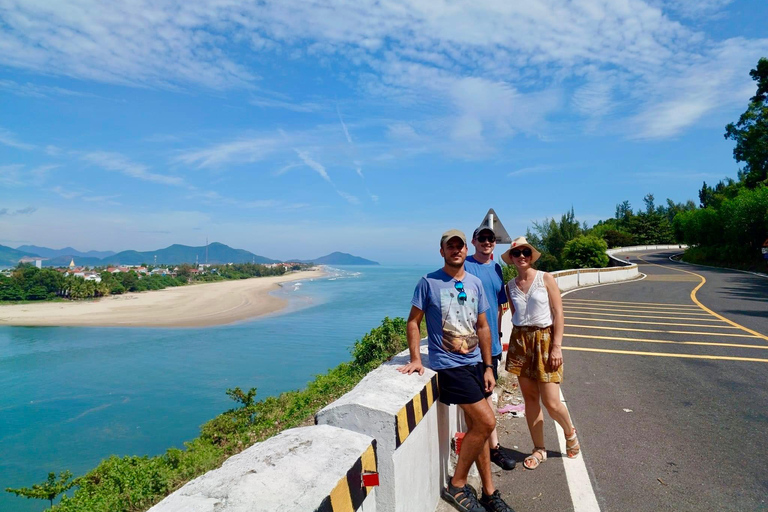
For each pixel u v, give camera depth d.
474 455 3.06
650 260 53.47
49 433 18.30
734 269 38.12
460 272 3.19
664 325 12.22
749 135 45.28
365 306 66.06
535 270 4.17
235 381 25.36
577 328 11.77
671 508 3.46
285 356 31.77
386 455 2.24
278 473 1.59
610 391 6.52
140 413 20.50
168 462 8.31
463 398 3.04
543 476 3.98
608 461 4.26
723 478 3.92
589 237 40.09
